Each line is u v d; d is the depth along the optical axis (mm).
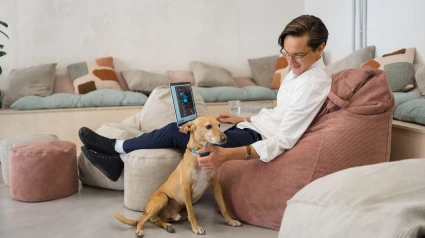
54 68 4066
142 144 2098
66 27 4234
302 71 1695
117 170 2256
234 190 1832
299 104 1627
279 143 1649
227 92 4008
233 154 1613
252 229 1745
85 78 4027
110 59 4277
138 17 4414
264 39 4762
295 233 815
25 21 4109
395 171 843
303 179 1624
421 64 2742
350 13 3705
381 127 1630
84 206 2137
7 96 3840
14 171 2230
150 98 2697
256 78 4531
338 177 873
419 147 1785
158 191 1828
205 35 4609
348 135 1600
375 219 692
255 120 1963
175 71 4492
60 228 1802
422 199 732
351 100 1644
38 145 2316
